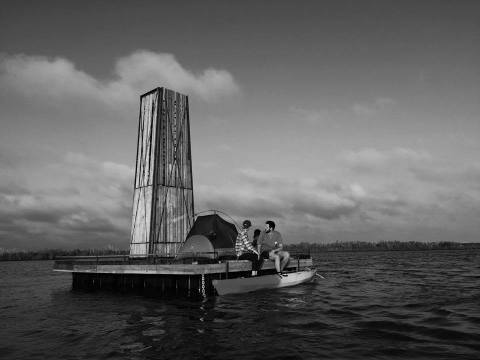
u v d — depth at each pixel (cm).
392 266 4053
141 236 2317
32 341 934
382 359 712
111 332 1000
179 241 2381
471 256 7462
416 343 822
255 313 1192
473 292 1622
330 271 3331
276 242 1755
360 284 2053
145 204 2344
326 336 893
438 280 2208
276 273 1911
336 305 1333
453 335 880
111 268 1867
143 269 1689
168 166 2406
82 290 2100
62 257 2189
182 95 2577
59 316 1291
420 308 1247
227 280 1535
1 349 866
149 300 1577
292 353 758
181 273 1532
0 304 1661
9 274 4200
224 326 1018
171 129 2470
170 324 1068
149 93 2523
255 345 824
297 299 1474
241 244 1656
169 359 741
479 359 702
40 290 2252
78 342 904
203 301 1455
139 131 2548
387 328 965
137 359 745
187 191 2498
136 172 2483
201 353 774
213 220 1858
